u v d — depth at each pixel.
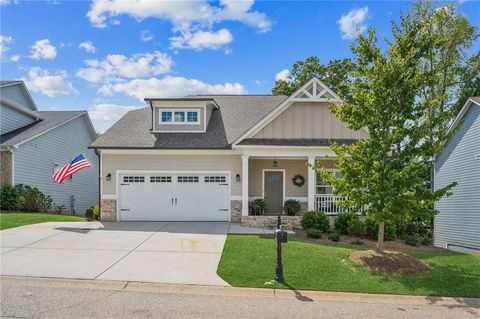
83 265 9.24
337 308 6.86
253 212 18.09
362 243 13.69
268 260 9.80
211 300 7.12
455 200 19.14
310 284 8.10
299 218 16.08
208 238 12.80
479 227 17.09
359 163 9.92
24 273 8.48
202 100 18.64
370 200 9.59
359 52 10.34
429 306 7.13
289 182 19.12
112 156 17.73
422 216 9.80
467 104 18.02
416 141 9.58
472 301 7.45
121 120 20.41
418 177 9.56
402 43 9.86
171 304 6.83
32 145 22.22
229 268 9.09
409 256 10.24
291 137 17.52
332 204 18.25
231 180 17.69
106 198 17.62
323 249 11.23
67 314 6.16
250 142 17.03
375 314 6.60
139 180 17.75
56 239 12.23
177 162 17.75
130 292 7.50
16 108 23.39
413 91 9.64
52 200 22.64
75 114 26.94
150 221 17.45
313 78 17.39
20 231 13.54
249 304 6.94
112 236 13.00
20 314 6.10
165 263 9.57
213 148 17.30
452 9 24.27
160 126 18.92
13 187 19.89
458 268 9.68
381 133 9.88
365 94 10.09
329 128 17.58
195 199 17.70
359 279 8.50
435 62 23.59
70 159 26.52
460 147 18.80
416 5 24.33
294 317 6.31
